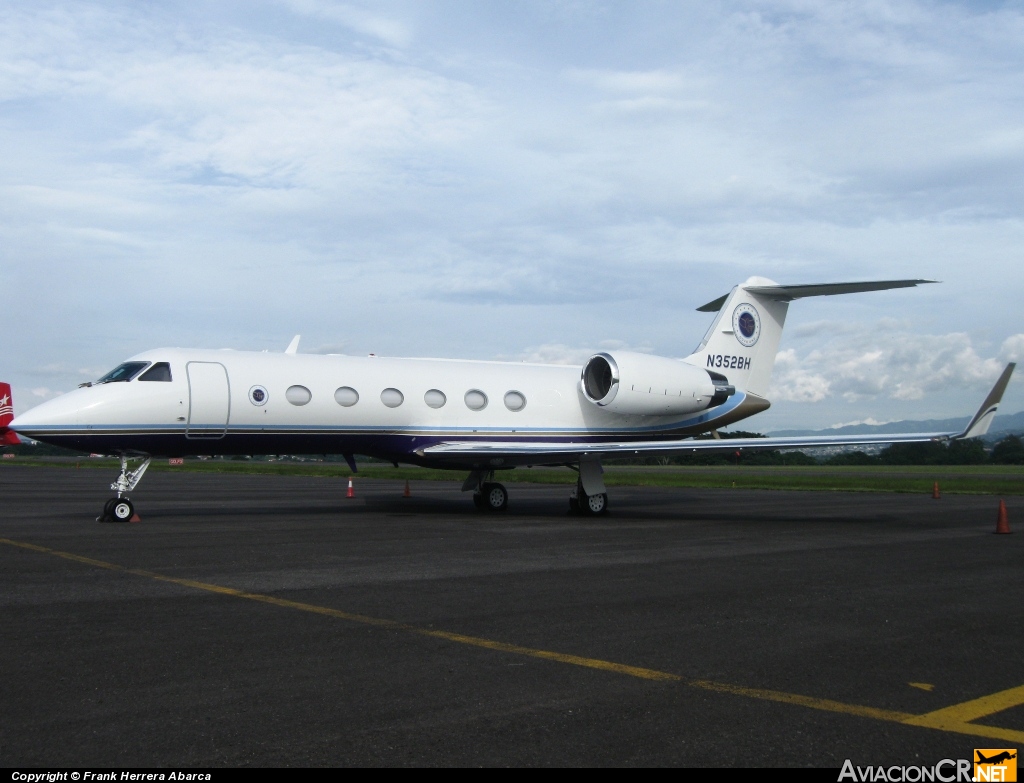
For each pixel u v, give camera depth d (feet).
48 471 164.55
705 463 279.69
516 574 32.99
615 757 14.64
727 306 71.20
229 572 32.94
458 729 15.87
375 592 28.94
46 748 14.76
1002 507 50.21
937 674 19.72
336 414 59.77
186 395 54.90
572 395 68.74
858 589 30.50
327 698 17.53
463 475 141.59
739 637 23.03
